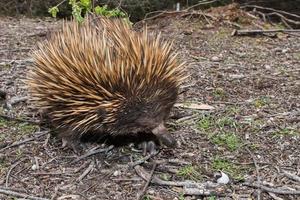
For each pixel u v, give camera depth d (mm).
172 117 5133
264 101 5570
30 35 8469
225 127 4965
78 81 3963
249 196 3926
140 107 3982
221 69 6660
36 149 4582
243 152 4531
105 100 3957
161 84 3996
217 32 8602
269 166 4332
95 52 3914
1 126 4996
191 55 7312
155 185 4059
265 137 4781
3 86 5930
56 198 3893
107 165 4320
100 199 3881
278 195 3961
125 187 4031
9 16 11305
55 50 4125
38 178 4160
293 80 6270
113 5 9930
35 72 4312
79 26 4320
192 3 11258
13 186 4055
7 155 4496
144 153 4457
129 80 3902
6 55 7172
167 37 8336
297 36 8508
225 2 11297
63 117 4250
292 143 4684
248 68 6734
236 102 5570
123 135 4617
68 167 4312
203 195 3930
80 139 4570
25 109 5359
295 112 5289
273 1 11383
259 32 8469
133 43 3955
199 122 5039
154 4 10875
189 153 4492
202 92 5836
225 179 4086
